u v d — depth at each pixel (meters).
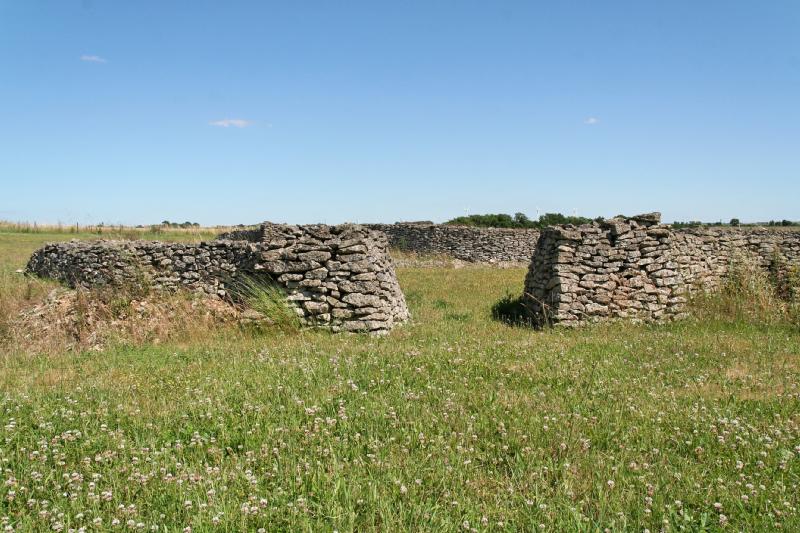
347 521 4.37
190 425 6.21
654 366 9.12
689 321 13.60
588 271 13.43
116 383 8.05
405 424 6.25
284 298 12.12
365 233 12.58
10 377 8.64
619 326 13.02
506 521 4.47
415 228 33.81
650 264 13.72
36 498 4.71
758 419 6.83
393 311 13.05
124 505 4.62
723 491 5.00
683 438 6.18
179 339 11.56
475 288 19.94
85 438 5.87
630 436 6.14
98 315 12.64
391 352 9.59
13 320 12.77
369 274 12.02
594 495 4.94
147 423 6.24
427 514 4.45
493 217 42.31
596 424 6.42
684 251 15.26
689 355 9.99
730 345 11.00
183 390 7.48
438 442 5.79
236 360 9.21
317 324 11.98
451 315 14.94
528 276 16.34
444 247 32.53
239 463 5.24
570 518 4.51
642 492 4.99
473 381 7.92
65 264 16.31
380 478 5.03
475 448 5.78
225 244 13.66
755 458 5.72
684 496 4.94
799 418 6.82
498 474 5.26
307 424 6.21
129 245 14.48
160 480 4.98
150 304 13.08
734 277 15.83
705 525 4.50
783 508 4.75
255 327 11.85
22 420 6.34
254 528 4.30
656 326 13.20
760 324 13.71
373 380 7.75
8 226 43.31
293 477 4.98
